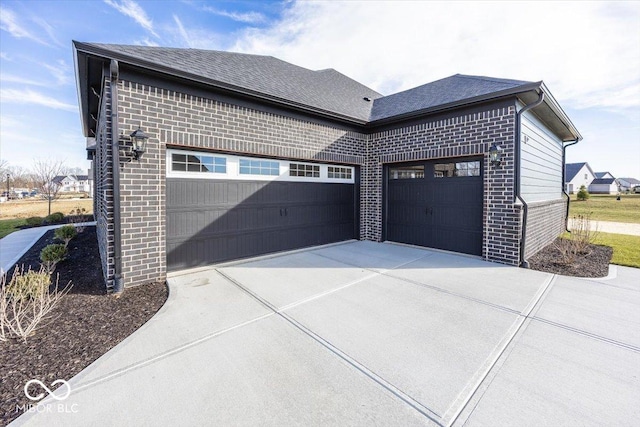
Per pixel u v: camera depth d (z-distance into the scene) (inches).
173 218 215.5
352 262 250.4
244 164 254.8
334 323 135.9
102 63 178.5
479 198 263.9
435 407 82.8
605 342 118.5
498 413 80.4
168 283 192.2
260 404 84.3
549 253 275.7
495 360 106.0
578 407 82.5
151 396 87.7
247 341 119.8
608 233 426.6
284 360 106.4
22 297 137.5
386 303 159.8
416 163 313.4
